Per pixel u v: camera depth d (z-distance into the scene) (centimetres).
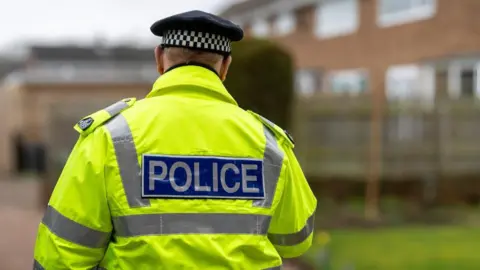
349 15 2109
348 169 1362
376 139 1353
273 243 244
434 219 1159
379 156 1355
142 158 211
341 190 1356
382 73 1970
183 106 221
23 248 933
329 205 1296
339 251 873
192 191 212
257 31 2633
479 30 1720
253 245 216
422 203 1334
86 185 210
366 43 2034
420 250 884
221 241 211
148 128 215
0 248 932
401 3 1911
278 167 230
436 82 1809
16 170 2623
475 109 1394
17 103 2722
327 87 2211
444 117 1386
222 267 209
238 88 988
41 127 2736
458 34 1742
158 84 226
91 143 213
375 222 1107
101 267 219
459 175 1384
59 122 1395
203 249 207
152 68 3241
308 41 2286
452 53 1756
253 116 239
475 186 1383
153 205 208
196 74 225
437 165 1382
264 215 221
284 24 2438
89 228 211
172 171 212
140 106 221
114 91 2948
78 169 211
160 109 219
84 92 2900
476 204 1373
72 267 212
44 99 2803
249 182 221
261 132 232
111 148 210
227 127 224
